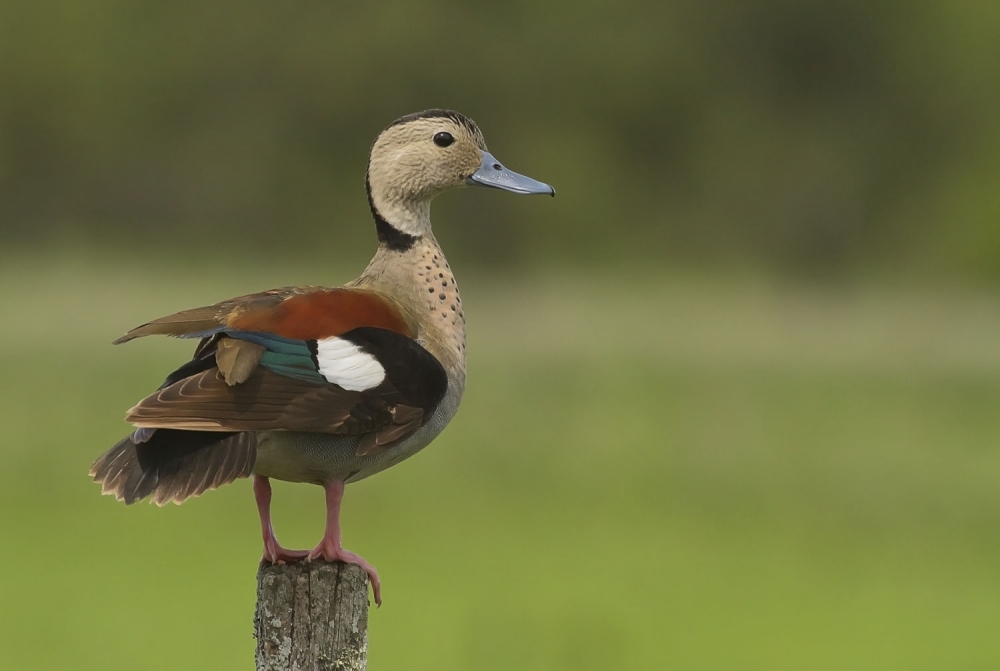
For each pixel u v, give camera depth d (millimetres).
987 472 14164
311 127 34094
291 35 34062
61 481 12812
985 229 33406
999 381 19031
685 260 33656
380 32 33812
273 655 4648
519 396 16891
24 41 34031
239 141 33938
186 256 31219
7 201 34000
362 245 33594
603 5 35750
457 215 32938
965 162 36000
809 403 17109
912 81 36281
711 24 36062
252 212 34156
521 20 34938
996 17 37031
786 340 21984
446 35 34000
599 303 25531
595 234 33750
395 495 12805
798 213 35562
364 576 4711
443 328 5562
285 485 13516
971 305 27609
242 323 4902
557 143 33750
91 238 33375
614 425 15336
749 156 35438
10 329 19688
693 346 20859
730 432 15258
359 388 4922
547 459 14148
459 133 5930
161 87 34375
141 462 4641
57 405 15219
